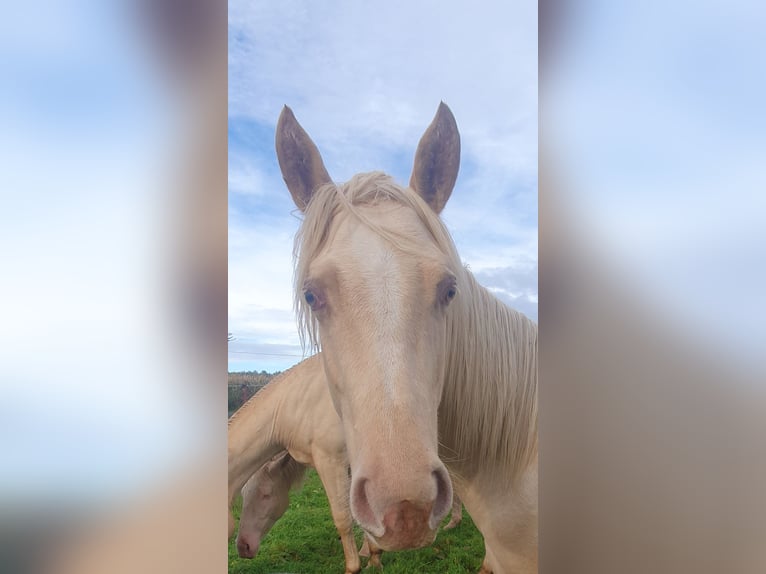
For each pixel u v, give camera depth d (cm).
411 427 97
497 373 116
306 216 108
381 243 102
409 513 98
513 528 120
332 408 112
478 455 117
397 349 98
